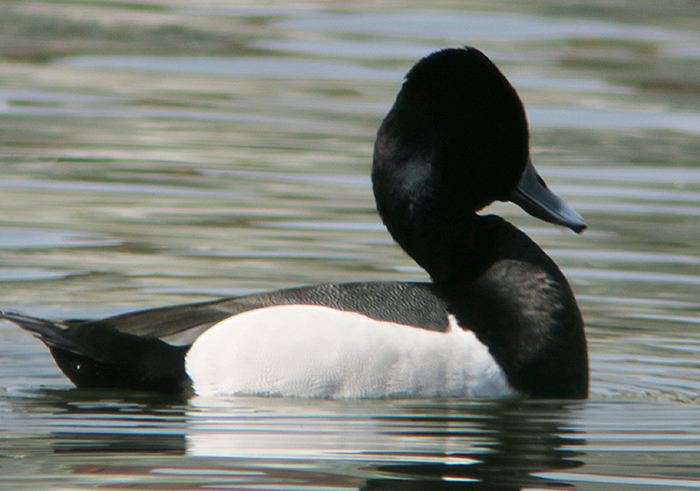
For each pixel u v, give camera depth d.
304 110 20.52
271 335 8.03
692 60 25.41
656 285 11.51
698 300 11.01
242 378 8.03
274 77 23.16
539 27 28.41
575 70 24.08
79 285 11.18
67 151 17.25
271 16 29.23
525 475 6.48
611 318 10.46
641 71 24.27
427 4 31.27
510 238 8.66
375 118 20.05
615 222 14.05
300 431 7.25
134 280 11.33
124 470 6.52
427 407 7.84
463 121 8.73
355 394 7.92
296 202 14.59
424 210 8.76
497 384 7.97
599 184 15.94
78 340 8.47
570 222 8.84
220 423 7.44
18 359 9.35
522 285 8.31
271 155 17.30
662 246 13.03
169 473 6.46
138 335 8.33
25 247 12.55
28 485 6.27
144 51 25.22
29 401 8.09
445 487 6.27
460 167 8.75
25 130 18.61
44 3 30.52
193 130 18.84
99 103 20.67
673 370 9.10
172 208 14.29
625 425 7.55
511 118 8.81
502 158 8.84
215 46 25.80
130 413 7.72
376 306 8.21
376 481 6.33
